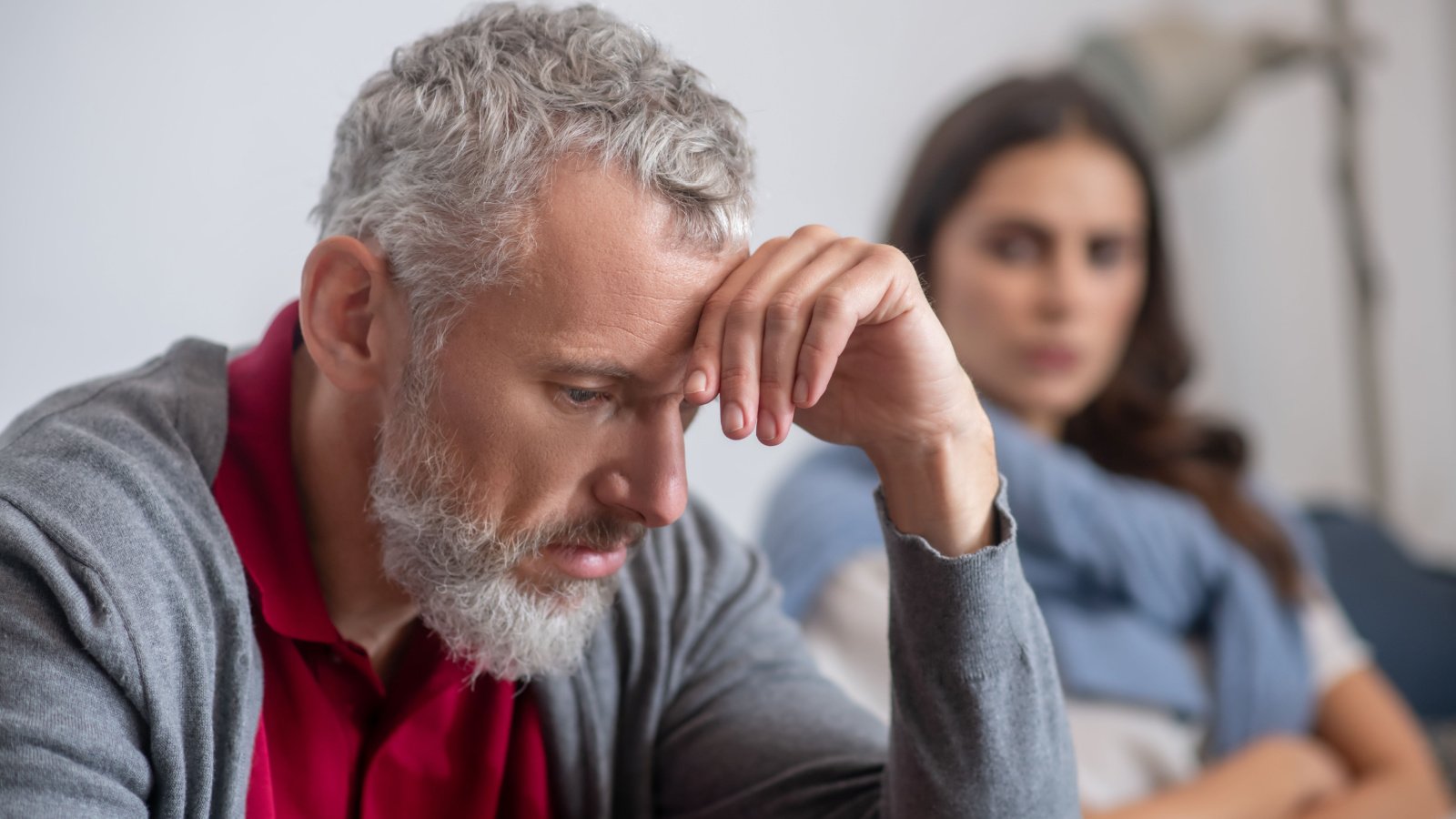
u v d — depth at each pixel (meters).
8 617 0.59
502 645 0.71
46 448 0.64
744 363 0.62
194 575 0.65
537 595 0.70
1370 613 1.92
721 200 0.63
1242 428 1.65
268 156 1.48
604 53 0.65
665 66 0.66
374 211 0.68
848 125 1.95
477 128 0.64
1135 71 2.15
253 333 1.48
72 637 0.59
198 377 0.73
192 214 1.44
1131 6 2.29
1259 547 1.53
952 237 1.44
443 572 0.69
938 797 0.71
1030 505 1.41
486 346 0.64
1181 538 1.47
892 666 0.73
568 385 0.64
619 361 0.62
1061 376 1.43
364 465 0.72
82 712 0.59
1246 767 1.29
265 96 1.47
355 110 0.71
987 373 1.45
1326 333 2.51
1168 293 1.57
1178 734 1.35
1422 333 2.63
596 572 0.70
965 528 0.71
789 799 0.79
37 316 1.38
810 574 1.29
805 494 1.39
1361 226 2.47
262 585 0.70
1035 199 1.39
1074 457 1.52
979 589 0.69
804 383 0.63
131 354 1.42
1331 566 1.97
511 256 0.62
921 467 0.71
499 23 0.68
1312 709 1.48
